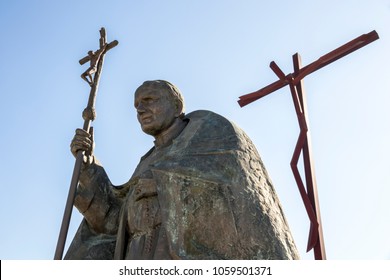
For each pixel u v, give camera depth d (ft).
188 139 104.94
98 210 109.91
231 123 105.60
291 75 104.17
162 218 98.17
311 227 95.91
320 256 94.63
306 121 100.94
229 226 95.45
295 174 97.55
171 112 110.52
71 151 107.96
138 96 111.14
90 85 111.45
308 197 97.66
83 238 109.81
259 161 102.78
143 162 111.75
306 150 99.76
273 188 101.30
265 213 96.63
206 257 94.27
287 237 96.58
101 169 110.93
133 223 102.47
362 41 102.27
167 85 111.75
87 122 108.88
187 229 95.96
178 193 98.27
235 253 94.27
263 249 94.22
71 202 102.32
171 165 100.68
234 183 98.43
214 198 97.19
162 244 98.07
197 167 99.86
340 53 102.94
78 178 104.63
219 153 101.30
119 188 111.34
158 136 110.83
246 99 106.93
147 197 102.17
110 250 108.37
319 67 104.06
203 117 108.47
